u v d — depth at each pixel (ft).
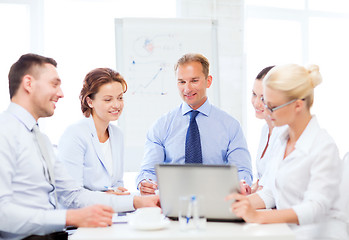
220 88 13.03
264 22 14.12
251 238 5.15
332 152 6.04
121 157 9.23
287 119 6.23
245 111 13.46
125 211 7.07
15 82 6.78
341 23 14.65
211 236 5.16
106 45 13.12
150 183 8.12
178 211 5.92
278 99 6.11
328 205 5.88
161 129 9.72
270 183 6.89
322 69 14.61
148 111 12.50
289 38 14.28
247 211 5.60
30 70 6.75
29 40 12.66
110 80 8.54
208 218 5.90
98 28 13.09
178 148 9.58
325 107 14.64
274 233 5.24
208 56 12.75
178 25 12.66
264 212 5.76
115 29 12.51
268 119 8.42
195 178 5.65
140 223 5.63
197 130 9.48
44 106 6.88
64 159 8.33
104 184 8.66
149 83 12.53
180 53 12.66
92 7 13.05
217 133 9.59
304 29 14.26
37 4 12.62
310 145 6.18
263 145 8.76
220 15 13.02
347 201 6.31
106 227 5.80
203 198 5.74
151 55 12.58
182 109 9.78
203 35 12.75
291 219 5.76
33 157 6.59
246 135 13.39
